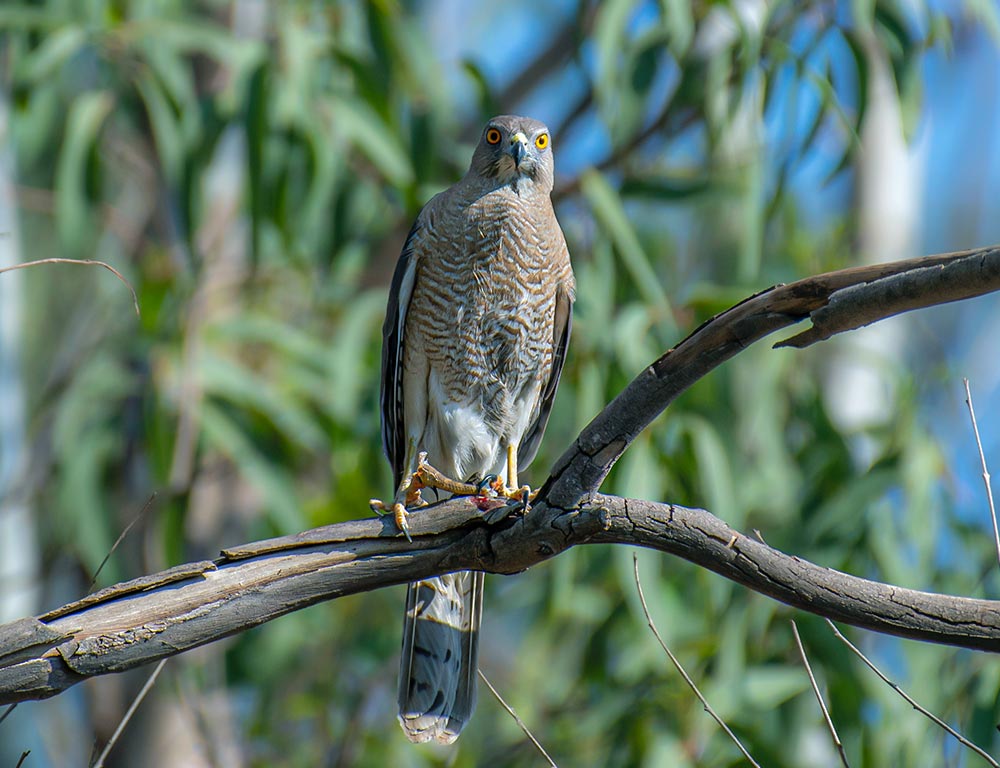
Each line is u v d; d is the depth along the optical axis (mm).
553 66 14195
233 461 11383
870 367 12727
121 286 12719
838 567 10383
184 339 10938
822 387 12805
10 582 11016
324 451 12016
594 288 10766
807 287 5074
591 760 10789
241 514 13039
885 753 9680
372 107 11266
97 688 11820
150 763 11547
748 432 11797
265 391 11117
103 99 10805
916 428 10656
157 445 10750
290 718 12172
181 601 5328
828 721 5570
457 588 7652
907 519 10391
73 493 10859
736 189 11406
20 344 12031
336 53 11094
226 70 13266
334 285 12164
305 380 11758
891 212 13648
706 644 10211
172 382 11047
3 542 11086
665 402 5387
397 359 8734
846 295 5016
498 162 8555
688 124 11930
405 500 6773
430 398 8742
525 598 12172
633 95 10820
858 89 10680
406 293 8648
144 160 12633
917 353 14414
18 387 11312
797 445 11883
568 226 11922
